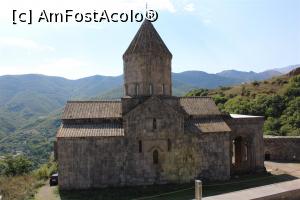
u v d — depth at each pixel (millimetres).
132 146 29484
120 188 28859
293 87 63500
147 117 29828
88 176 28797
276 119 56656
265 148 41844
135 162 29500
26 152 123062
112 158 29172
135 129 29578
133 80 32125
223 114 33781
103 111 31188
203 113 32875
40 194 28438
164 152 30031
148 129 29797
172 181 30109
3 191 29547
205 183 30312
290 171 34875
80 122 30156
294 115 54969
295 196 16203
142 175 29609
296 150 40688
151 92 31859
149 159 29750
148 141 29766
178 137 30328
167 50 32844
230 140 33312
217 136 31359
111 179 29109
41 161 103688
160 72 32156
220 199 14734
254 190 16156
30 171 44594
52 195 27797
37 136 150000
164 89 32500
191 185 29703
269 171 35000
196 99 34688
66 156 28594
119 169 29250
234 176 32875
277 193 15594
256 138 34656
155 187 29078
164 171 29969
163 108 30156
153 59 31781
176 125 30328
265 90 76375
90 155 28875
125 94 32875
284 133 52125
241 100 69688
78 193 27797
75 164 28656
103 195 27188
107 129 29656
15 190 29703
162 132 30031
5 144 137375
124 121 29516
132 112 29609
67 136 28344
